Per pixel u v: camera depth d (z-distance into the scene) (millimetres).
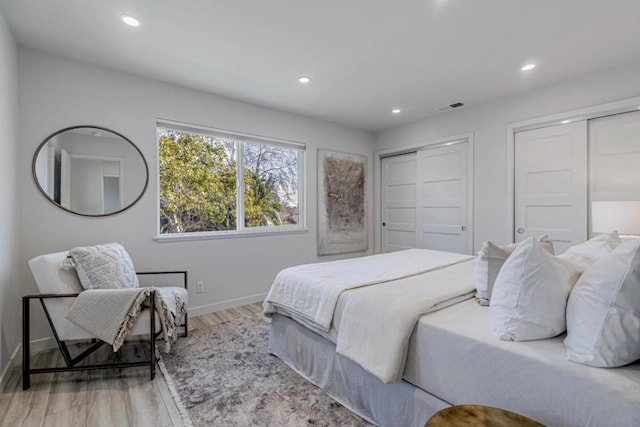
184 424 1527
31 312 2330
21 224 2301
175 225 3160
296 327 2061
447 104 3617
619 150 2729
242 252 3512
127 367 1956
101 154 2631
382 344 1414
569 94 2953
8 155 2055
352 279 1954
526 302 1135
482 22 2045
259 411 1636
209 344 2451
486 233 3568
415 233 4379
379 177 4840
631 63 2609
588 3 1852
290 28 2113
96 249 2143
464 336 1208
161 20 2018
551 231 3115
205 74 2811
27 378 1811
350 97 3383
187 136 3229
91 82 2588
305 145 4078
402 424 1393
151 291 1922
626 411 841
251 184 3699
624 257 964
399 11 1933
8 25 2041
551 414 977
